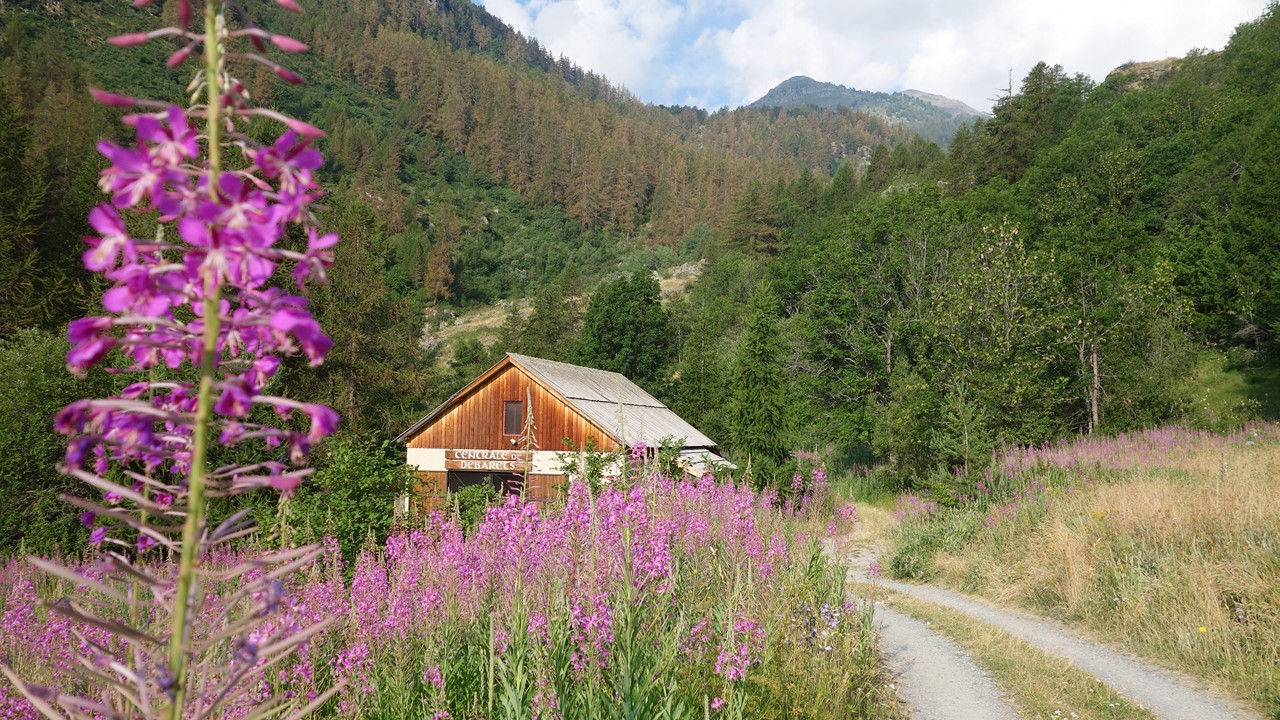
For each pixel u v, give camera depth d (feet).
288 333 3.83
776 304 87.30
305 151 3.85
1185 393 92.22
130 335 3.89
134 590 4.95
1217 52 272.10
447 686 17.20
